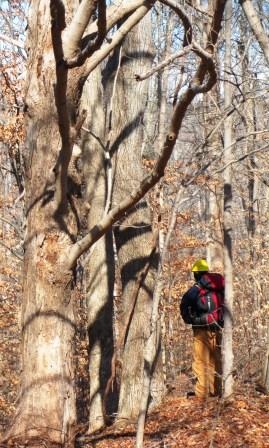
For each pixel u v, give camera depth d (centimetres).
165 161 619
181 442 793
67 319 684
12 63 1375
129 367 985
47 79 687
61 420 662
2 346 1756
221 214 1697
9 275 1811
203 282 949
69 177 702
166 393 1026
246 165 1089
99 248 1122
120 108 1034
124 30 684
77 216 707
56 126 686
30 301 681
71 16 691
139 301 982
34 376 666
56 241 681
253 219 1869
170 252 1617
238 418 822
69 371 682
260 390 944
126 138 1029
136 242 993
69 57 658
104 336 1109
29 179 695
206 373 954
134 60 1030
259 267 1603
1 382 1780
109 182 739
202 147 730
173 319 1805
